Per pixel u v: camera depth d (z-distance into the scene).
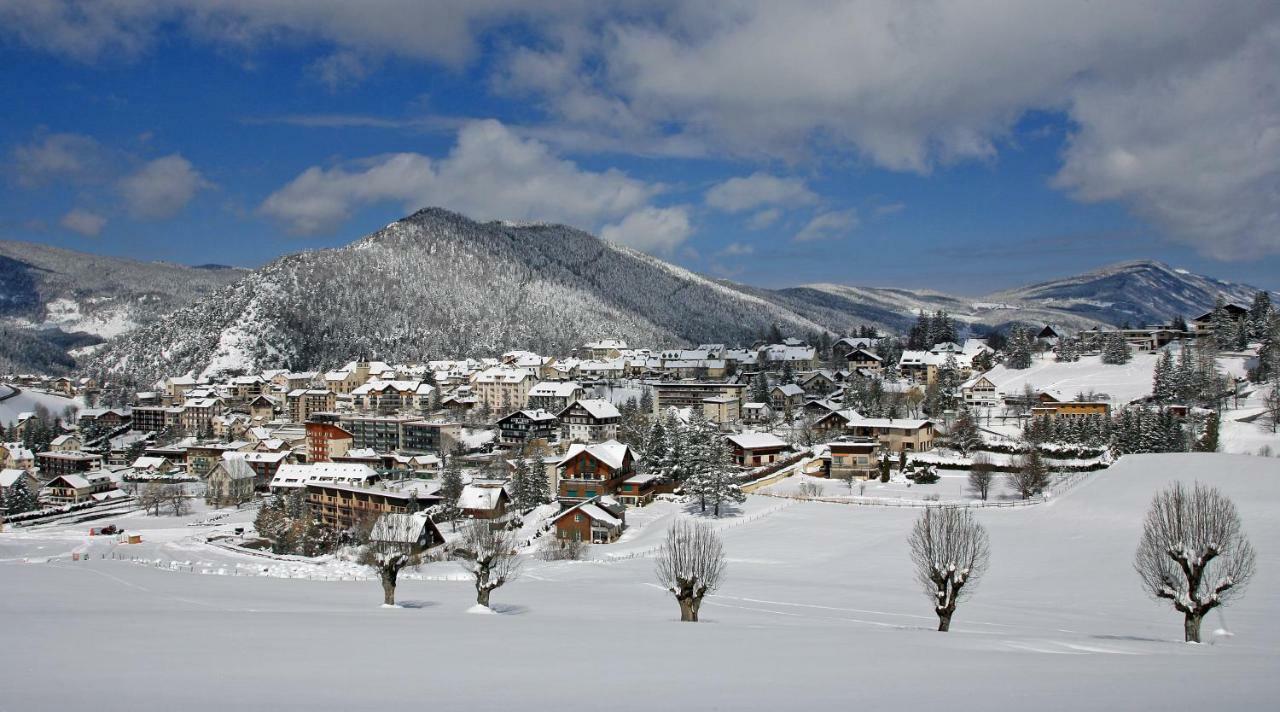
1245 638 54.53
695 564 60.09
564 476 166.75
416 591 82.12
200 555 142.00
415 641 40.34
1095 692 27.55
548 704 25.19
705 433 173.62
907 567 95.25
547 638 42.53
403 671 31.05
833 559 102.94
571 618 57.12
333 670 31.00
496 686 28.16
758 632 47.44
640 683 29.05
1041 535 105.38
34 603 61.34
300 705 24.44
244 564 130.88
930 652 38.56
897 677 30.58
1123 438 160.75
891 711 24.33
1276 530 88.94
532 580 92.75
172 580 89.81
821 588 82.12
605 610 65.31
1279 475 111.12
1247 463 118.94
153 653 34.75
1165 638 53.06
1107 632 56.09
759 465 181.50
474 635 43.25
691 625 51.72
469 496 159.50
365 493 172.75
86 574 92.88
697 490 143.50
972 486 148.62
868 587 83.69
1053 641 46.97
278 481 188.75
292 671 30.64
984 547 90.94
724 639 43.25
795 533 120.75
